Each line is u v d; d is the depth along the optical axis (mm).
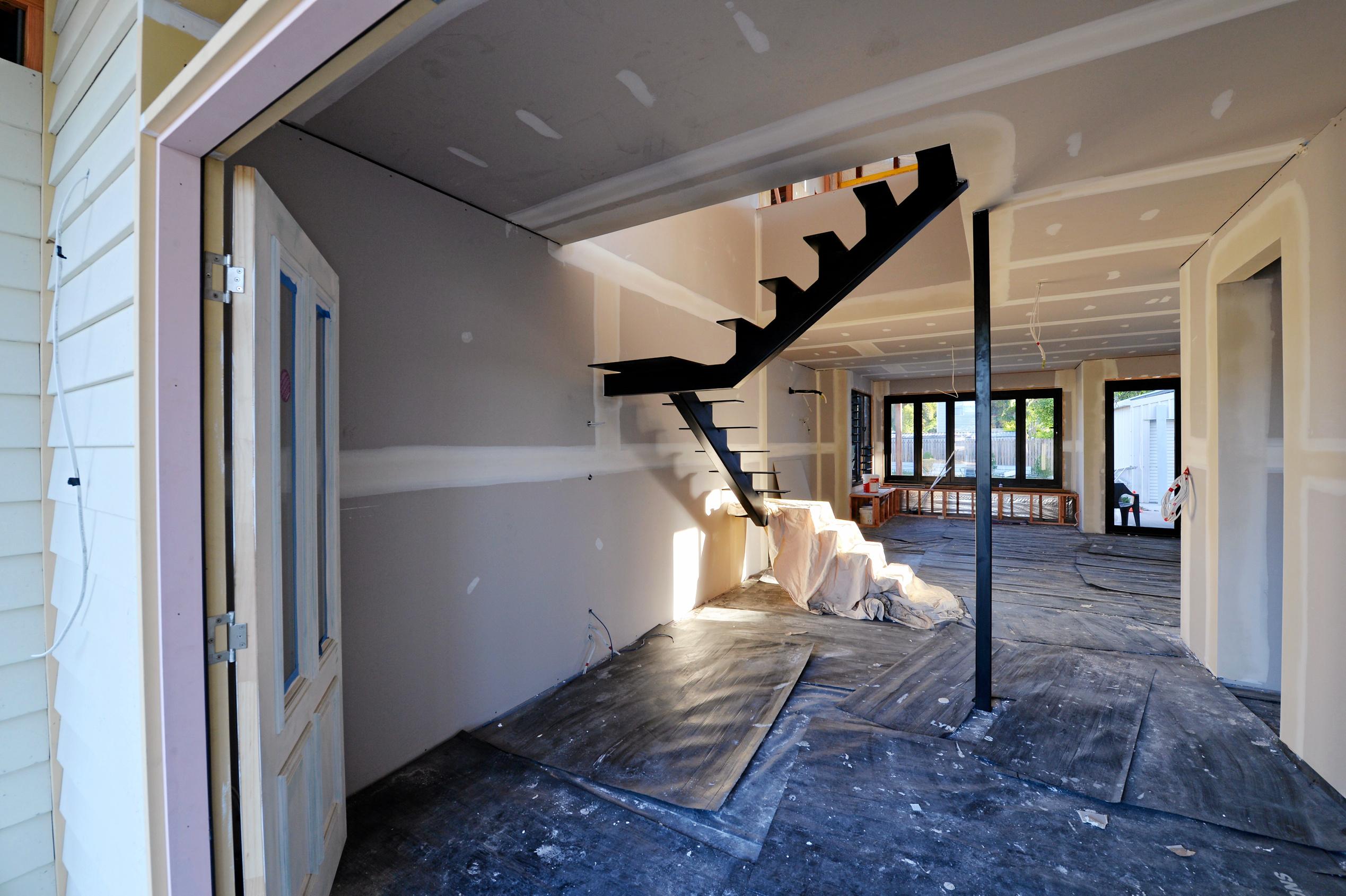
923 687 3127
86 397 1517
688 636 4031
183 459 1180
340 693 1893
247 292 1246
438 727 2559
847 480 8781
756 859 1878
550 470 3211
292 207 2023
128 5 1282
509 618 2938
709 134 2133
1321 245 2217
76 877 1656
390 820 2064
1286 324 2461
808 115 2002
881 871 1803
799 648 3732
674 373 3357
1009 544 7504
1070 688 3100
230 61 966
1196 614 3564
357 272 2240
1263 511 3182
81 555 1556
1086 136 2186
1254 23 1561
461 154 2252
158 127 1137
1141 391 8406
